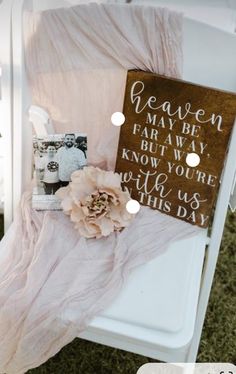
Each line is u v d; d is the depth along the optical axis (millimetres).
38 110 1040
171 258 1006
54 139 1038
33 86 1030
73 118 1062
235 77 938
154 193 1079
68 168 1064
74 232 1034
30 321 918
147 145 1037
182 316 922
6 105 1020
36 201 1070
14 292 947
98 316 919
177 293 953
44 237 1012
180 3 1481
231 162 976
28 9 954
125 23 916
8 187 1117
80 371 1291
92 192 1021
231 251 1592
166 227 1058
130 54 951
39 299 929
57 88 1026
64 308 913
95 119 1056
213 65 932
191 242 1041
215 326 1398
